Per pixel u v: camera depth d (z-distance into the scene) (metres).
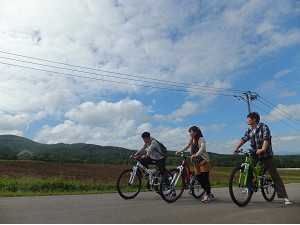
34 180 10.34
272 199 5.61
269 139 5.10
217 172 46.59
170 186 5.51
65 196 6.39
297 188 10.07
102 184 11.68
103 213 4.01
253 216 3.75
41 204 4.88
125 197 5.95
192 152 5.89
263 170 5.48
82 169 39.84
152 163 6.27
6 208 4.39
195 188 6.19
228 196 6.58
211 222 3.37
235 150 5.27
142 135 6.25
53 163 50.44
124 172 6.07
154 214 3.94
